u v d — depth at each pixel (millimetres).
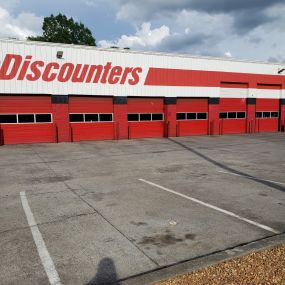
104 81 21844
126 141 21875
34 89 19703
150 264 5047
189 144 20609
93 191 9305
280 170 12453
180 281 4551
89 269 4910
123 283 4520
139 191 9297
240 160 14766
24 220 6957
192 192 9195
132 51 22625
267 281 4523
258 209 7707
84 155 16062
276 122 30422
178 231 6352
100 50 21484
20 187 9789
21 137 19875
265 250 5504
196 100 25812
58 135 20672
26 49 19234
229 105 27562
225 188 9641
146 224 6715
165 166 13250
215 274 4723
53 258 5258
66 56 20406
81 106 21453
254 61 28141
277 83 29719
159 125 24406
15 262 5137
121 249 5566
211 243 5801
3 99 19203
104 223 6766
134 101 23328
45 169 12562
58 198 8594
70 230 6395
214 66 26141
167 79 24172
